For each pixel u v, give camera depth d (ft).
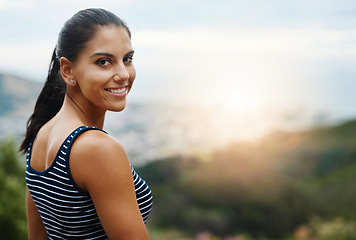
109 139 3.99
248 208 52.06
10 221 15.06
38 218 5.26
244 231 50.08
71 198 4.08
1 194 15.46
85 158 3.90
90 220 4.18
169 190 59.11
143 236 3.94
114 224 3.88
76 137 4.04
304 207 50.49
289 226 49.88
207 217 50.78
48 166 4.25
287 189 52.34
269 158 71.00
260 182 53.67
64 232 4.37
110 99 4.33
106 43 4.23
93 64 4.25
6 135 17.99
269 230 49.85
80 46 4.25
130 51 4.40
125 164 3.99
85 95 4.37
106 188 3.87
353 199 53.72
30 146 4.85
